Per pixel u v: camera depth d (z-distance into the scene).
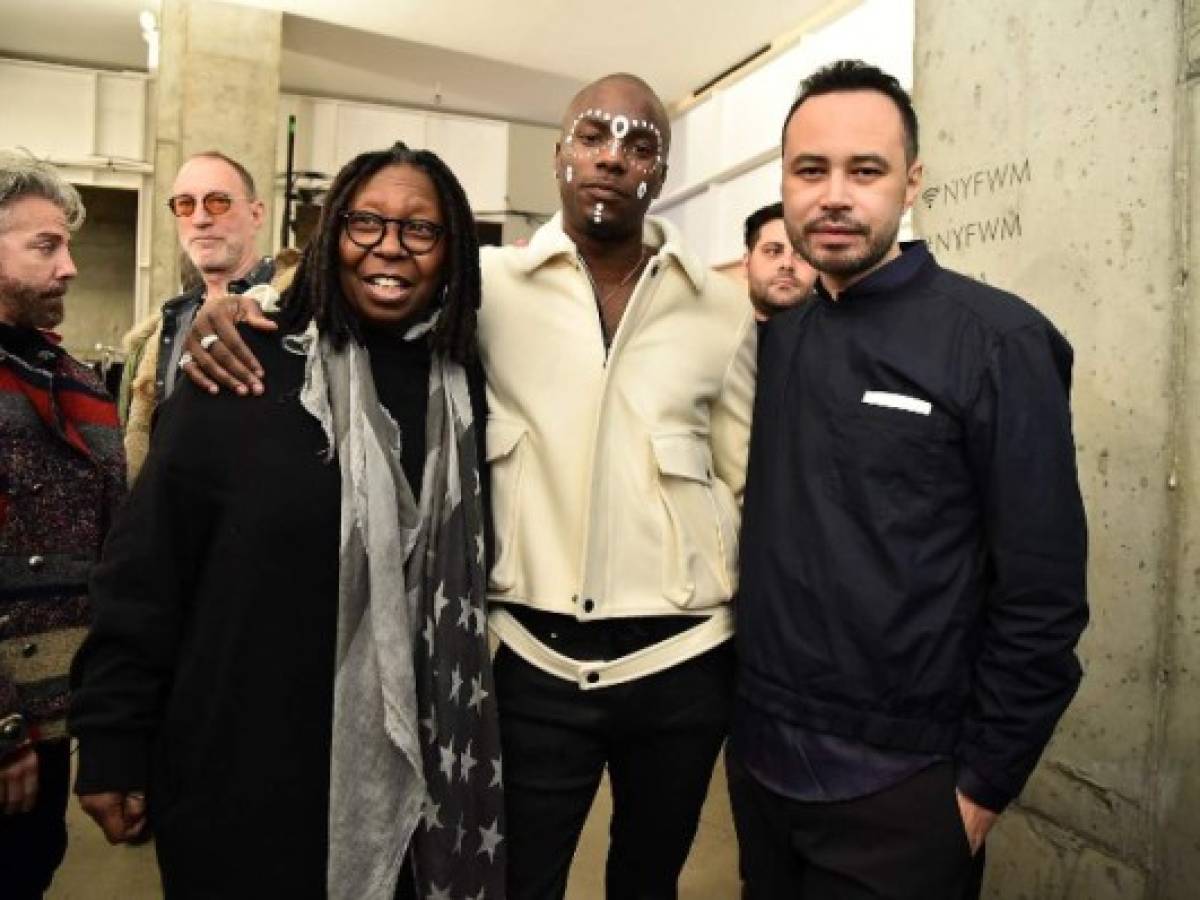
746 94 6.29
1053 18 1.94
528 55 6.74
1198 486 1.63
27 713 1.32
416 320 1.29
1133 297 1.76
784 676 1.26
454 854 1.21
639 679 1.38
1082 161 1.86
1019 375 1.14
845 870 1.20
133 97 7.36
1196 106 1.64
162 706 1.19
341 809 1.13
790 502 1.28
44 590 1.37
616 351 1.42
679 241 1.49
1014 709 1.14
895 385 1.20
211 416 1.18
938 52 2.28
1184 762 1.64
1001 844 2.07
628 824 1.50
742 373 1.52
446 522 1.24
